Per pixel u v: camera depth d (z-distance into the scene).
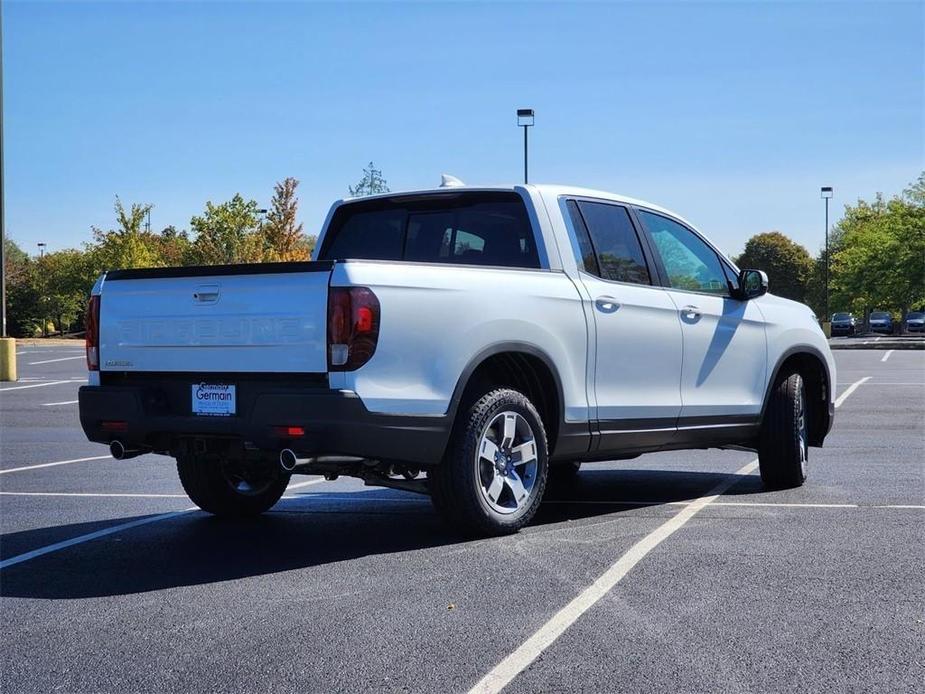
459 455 5.82
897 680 3.62
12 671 3.86
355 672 3.77
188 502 7.67
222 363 5.65
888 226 64.38
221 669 3.83
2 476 9.12
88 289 65.44
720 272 7.80
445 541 6.00
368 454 5.41
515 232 6.65
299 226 50.75
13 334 75.25
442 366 5.64
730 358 7.52
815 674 3.68
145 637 4.24
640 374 6.85
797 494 7.62
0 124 25.78
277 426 5.40
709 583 4.92
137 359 5.96
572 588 4.86
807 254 109.75
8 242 95.12
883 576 5.04
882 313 80.62
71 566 5.55
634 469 9.40
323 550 5.84
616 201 7.12
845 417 13.88
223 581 5.16
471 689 3.58
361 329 5.32
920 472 8.75
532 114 30.25
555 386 6.28
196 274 5.77
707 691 3.52
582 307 6.47
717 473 9.05
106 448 11.46
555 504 7.26
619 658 3.87
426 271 5.69
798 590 4.78
